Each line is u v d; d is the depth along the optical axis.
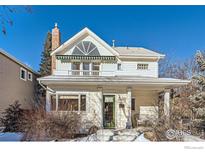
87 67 23.08
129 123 19.61
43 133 12.21
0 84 21.02
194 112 16.02
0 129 16.83
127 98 20.67
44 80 18.97
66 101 18.94
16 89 24.36
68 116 14.23
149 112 20.05
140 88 21.41
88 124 18.72
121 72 23.34
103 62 23.19
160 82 19.31
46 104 18.58
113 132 15.36
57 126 12.96
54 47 24.53
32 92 28.84
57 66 22.66
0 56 21.14
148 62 24.06
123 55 23.42
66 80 19.11
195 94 17.06
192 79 18.05
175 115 14.35
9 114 18.38
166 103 17.31
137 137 13.42
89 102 20.42
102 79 19.61
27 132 12.29
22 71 26.16
